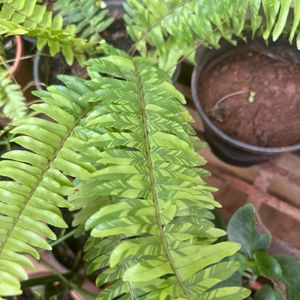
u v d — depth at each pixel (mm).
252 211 382
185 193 277
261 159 462
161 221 261
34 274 385
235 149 451
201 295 240
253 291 399
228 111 449
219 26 375
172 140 295
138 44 413
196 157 296
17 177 290
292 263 369
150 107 313
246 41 452
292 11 412
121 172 277
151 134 297
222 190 505
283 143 436
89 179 281
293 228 508
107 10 425
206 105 451
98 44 409
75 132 311
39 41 367
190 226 267
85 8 419
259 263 361
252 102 452
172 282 242
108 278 296
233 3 356
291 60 461
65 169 298
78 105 325
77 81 334
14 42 454
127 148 336
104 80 323
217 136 440
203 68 461
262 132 439
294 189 503
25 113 377
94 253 312
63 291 376
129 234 251
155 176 281
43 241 280
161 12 391
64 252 409
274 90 455
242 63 466
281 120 445
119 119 299
